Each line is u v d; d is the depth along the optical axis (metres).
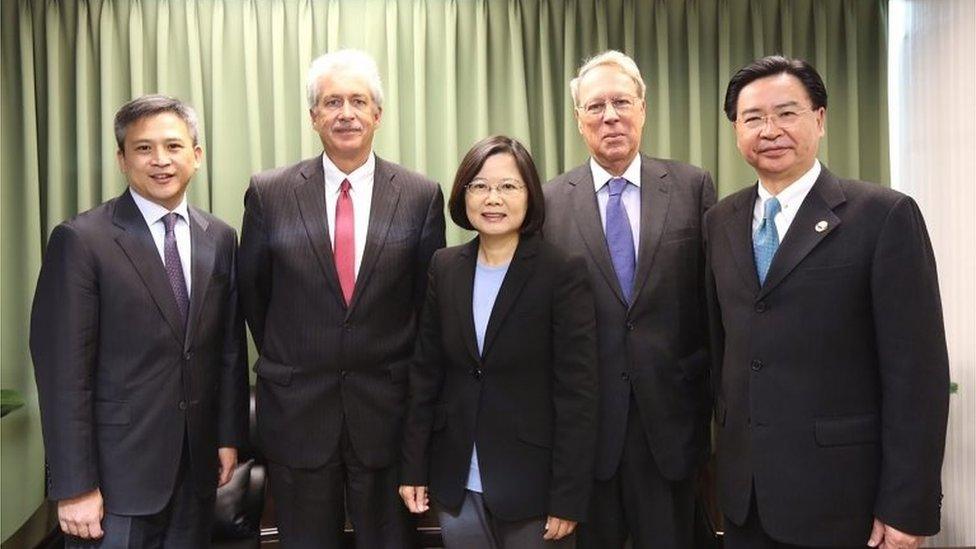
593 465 1.75
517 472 1.74
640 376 1.83
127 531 1.75
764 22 2.96
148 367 1.76
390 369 1.91
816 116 1.60
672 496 1.85
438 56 2.95
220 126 2.85
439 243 2.00
